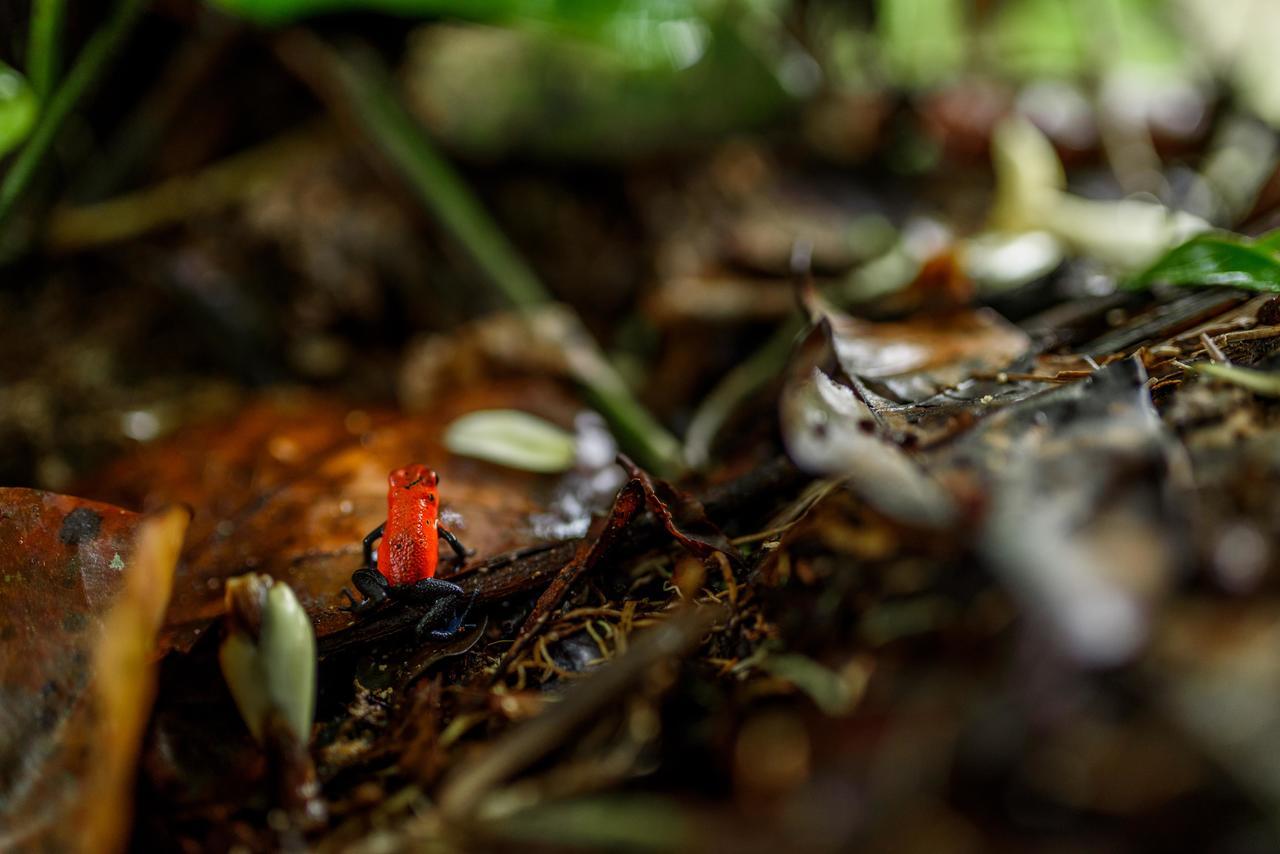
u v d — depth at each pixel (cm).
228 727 25
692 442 33
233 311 39
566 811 24
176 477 32
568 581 27
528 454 32
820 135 49
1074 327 31
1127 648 22
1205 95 45
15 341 38
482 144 45
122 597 26
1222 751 22
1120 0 48
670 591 27
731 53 45
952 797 22
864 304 35
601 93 45
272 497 30
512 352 36
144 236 40
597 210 45
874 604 24
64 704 25
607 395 34
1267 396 25
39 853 24
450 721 25
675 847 23
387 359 39
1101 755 22
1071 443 24
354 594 28
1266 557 23
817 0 50
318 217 40
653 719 24
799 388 27
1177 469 24
